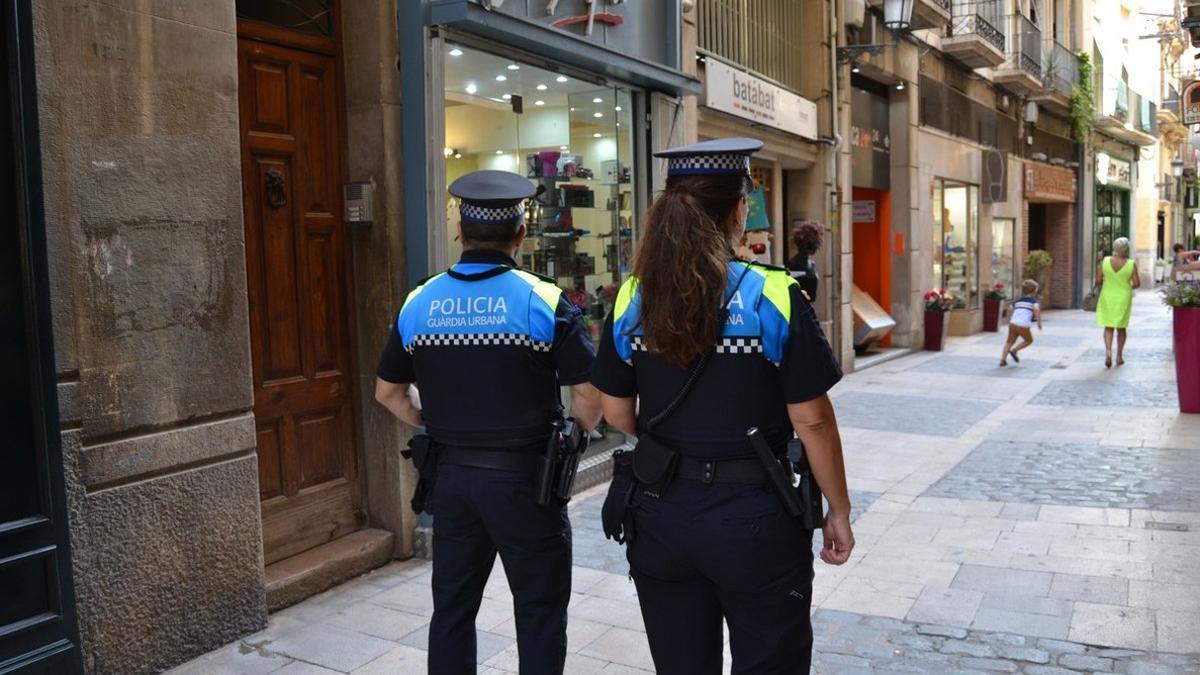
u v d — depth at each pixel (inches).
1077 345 625.9
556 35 236.8
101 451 144.1
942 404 405.7
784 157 457.7
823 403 94.0
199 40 156.7
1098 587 183.6
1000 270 826.2
